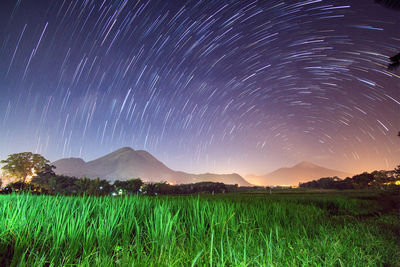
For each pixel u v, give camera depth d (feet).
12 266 7.34
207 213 14.61
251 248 9.31
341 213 36.35
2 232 9.28
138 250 8.01
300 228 15.44
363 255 9.25
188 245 9.76
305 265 7.73
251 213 17.62
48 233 10.11
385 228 18.08
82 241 9.66
